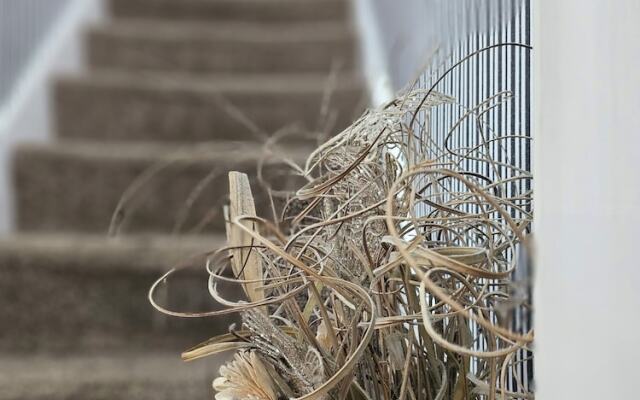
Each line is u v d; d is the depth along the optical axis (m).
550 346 0.37
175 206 1.62
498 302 0.45
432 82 0.71
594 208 0.37
